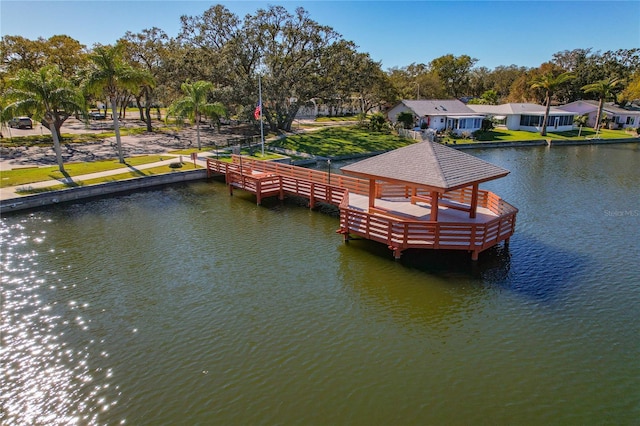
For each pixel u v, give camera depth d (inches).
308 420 352.5
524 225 830.5
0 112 1122.7
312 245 723.4
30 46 1777.8
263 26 1961.1
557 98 3388.3
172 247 717.3
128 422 350.6
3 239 754.8
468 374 409.4
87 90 1250.0
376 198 860.0
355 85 2143.2
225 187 1143.0
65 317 505.0
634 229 808.9
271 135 2005.4
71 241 746.8
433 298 551.2
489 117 2534.5
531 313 517.0
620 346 454.9
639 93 2642.7
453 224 627.8
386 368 417.1
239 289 571.8
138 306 529.0
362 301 542.6
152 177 1136.8
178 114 1550.2
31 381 399.2
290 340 460.1
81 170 1187.3
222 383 394.6
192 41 2038.6
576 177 1298.0
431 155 679.7
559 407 369.1
